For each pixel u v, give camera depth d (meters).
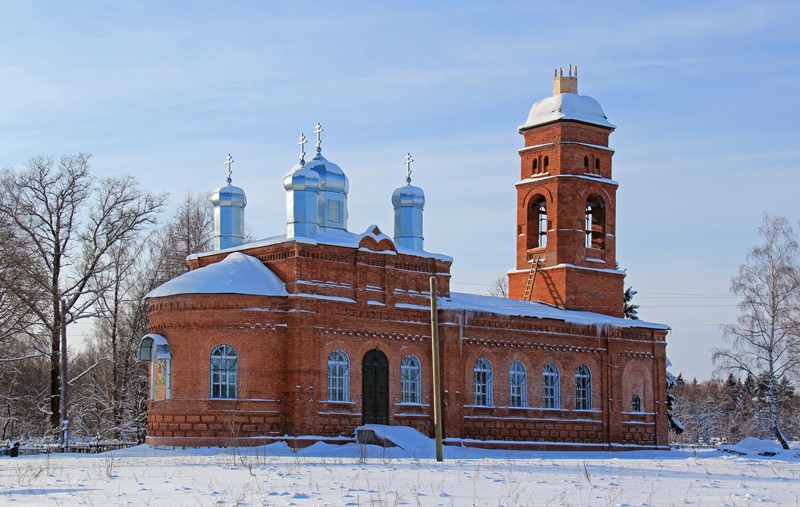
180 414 55.41
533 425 66.31
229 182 64.94
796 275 77.62
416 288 62.25
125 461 46.47
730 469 47.09
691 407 122.94
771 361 77.31
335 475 37.50
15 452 53.53
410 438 57.41
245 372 55.50
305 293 56.56
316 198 58.88
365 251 59.34
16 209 69.81
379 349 59.81
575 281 72.25
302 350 55.97
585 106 74.56
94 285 74.25
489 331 64.88
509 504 28.22
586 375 69.88
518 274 74.94
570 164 73.31
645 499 30.25
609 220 74.88
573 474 39.88
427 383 61.97
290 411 55.75
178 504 27.77
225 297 55.66
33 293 68.69
